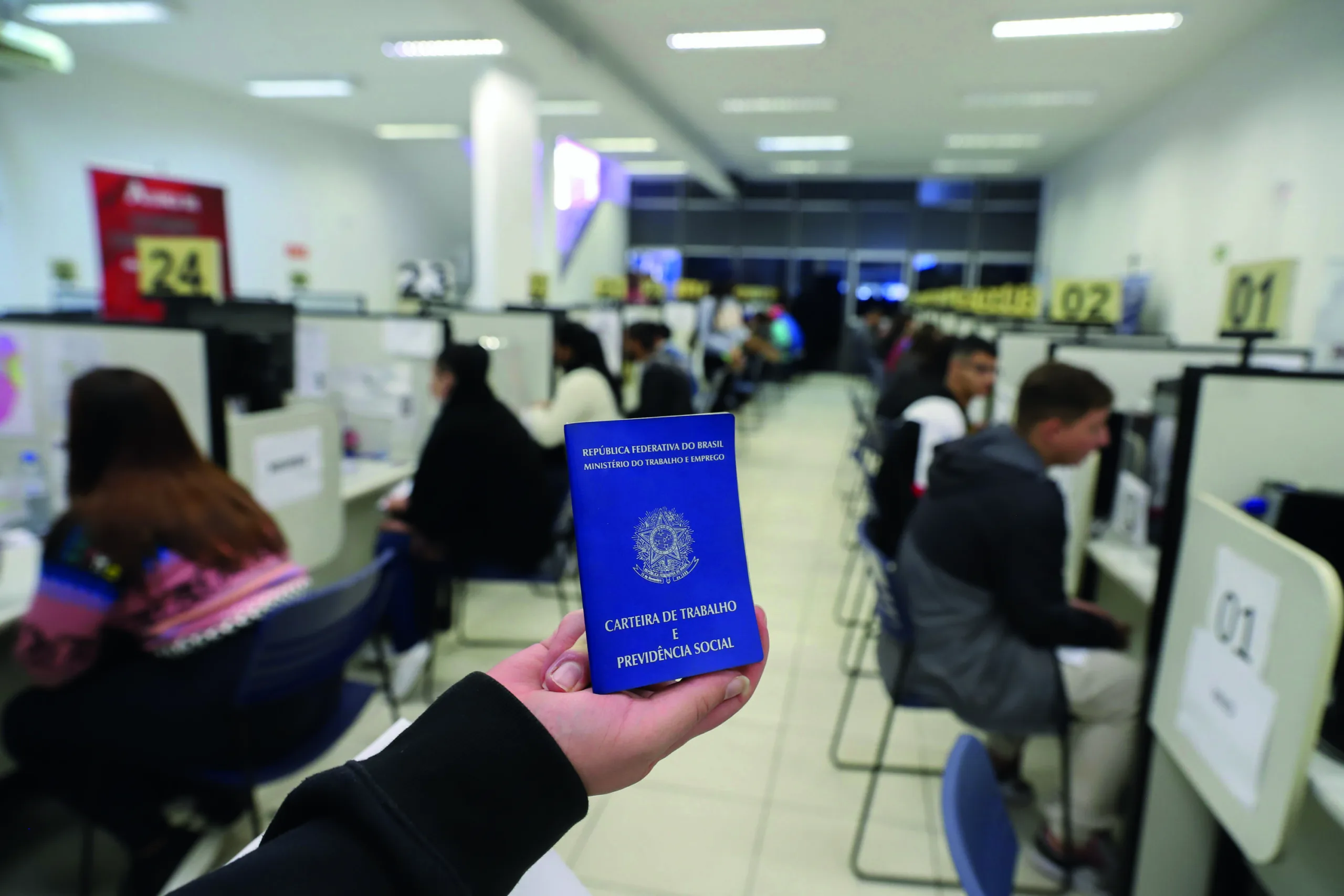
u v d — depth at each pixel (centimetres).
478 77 629
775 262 1266
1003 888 105
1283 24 461
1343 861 121
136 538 126
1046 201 1128
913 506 235
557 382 368
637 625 42
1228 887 147
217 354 179
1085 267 902
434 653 249
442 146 1030
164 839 143
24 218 587
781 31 529
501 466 234
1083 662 166
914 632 170
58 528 128
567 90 695
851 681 221
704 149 963
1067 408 157
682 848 179
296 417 201
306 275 873
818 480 546
